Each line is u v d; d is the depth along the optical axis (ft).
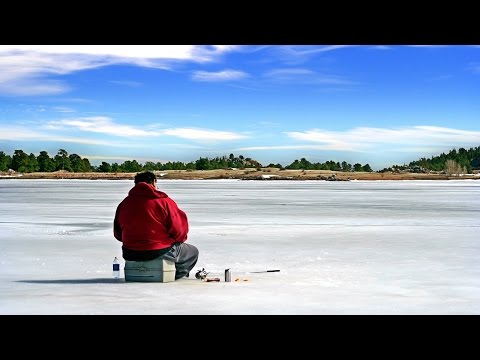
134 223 33.19
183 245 34.42
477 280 34.24
